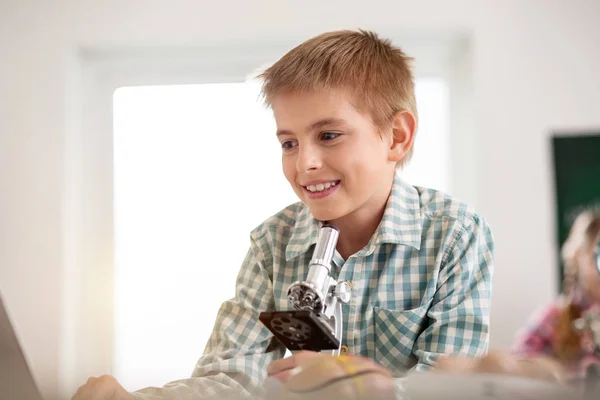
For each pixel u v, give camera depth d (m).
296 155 1.01
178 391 0.82
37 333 2.11
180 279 2.21
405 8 2.07
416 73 2.19
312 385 0.52
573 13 2.02
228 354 1.01
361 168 1.00
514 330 1.96
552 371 0.42
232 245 2.20
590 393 0.39
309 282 0.79
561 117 2.01
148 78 2.24
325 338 0.72
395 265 1.07
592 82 2.01
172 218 2.22
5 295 2.12
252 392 0.72
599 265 1.86
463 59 2.15
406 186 1.15
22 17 2.17
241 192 2.20
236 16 2.12
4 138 2.16
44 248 2.14
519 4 2.04
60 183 2.14
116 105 2.25
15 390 0.59
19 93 2.16
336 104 0.99
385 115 1.06
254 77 1.25
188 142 2.22
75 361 2.18
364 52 1.09
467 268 1.03
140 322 2.21
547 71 2.02
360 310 1.07
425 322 1.03
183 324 2.21
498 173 2.01
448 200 1.13
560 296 1.95
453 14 2.05
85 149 2.24
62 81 2.16
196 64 2.23
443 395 0.41
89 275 2.22
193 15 2.13
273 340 1.08
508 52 2.04
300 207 1.21
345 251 1.13
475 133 2.03
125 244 2.23
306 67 1.02
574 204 1.98
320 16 2.10
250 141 2.21
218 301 2.20
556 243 1.97
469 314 0.99
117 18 2.15
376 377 0.53
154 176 2.23
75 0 2.16
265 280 1.13
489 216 2.01
